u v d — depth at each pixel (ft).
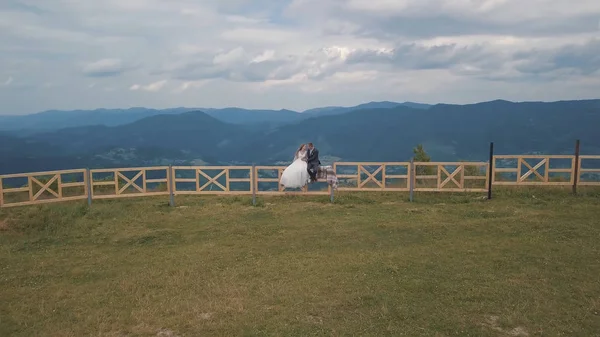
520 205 49.44
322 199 54.80
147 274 31.45
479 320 23.16
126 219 46.96
